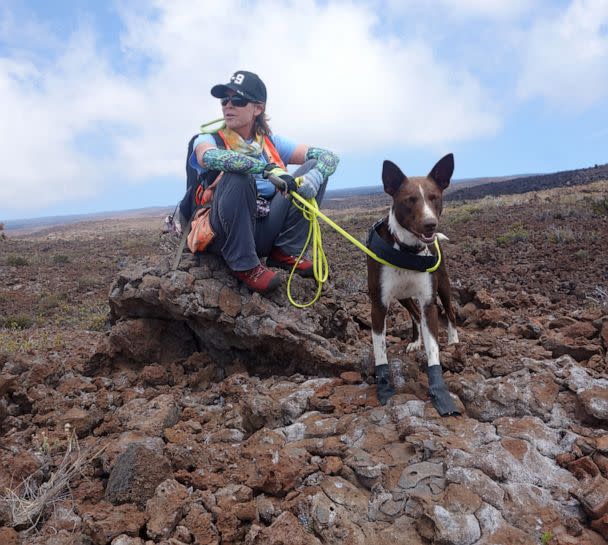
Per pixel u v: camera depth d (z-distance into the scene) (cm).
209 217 229
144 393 219
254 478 150
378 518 136
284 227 250
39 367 221
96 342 328
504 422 163
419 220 169
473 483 137
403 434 161
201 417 197
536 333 231
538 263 494
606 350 207
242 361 238
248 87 221
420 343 217
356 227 1100
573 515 132
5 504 145
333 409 186
